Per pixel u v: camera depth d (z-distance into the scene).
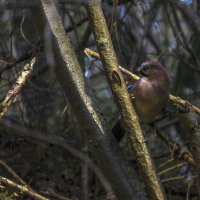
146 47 15.06
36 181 11.81
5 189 9.41
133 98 9.49
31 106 12.82
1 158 12.36
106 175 7.75
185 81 14.27
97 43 7.62
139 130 7.64
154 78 9.59
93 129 7.66
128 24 13.91
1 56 12.16
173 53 14.95
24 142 12.85
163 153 12.81
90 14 7.61
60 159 12.52
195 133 8.21
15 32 12.71
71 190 11.75
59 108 13.53
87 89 7.71
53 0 7.49
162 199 7.66
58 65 7.57
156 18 14.04
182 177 11.39
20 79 8.14
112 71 7.59
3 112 8.04
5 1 8.80
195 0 12.44
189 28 13.74
